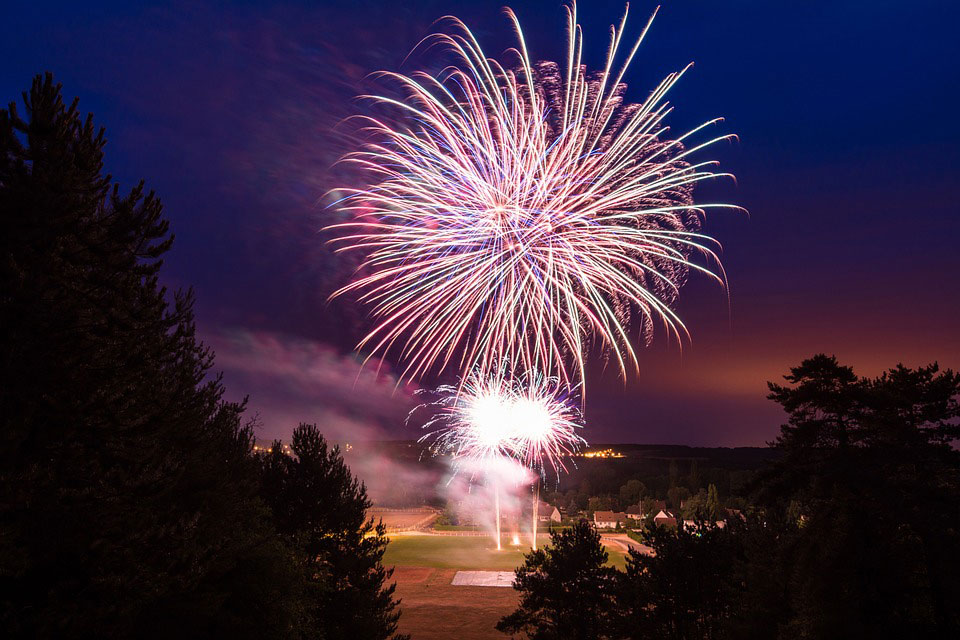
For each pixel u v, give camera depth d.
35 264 15.51
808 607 26.23
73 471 15.21
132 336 17.44
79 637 14.83
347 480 35.78
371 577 34.97
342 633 32.53
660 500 196.88
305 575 27.59
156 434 18.08
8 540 13.38
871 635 24.47
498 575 94.94
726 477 196.25
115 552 15.60
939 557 24.34
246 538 23.19
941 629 24.81
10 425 14.06
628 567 45.03
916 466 26.83
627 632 42.00
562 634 45.12
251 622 22.56
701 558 40.78
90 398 15.48
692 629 41.69
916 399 26.95
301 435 35.41
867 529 25.91
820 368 28.28
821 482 26.84
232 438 30.12
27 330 15.28
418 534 140.62
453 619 67.75
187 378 24.17
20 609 14.50
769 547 34.72
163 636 18.14
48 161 16.27
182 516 17.97
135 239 17.58
